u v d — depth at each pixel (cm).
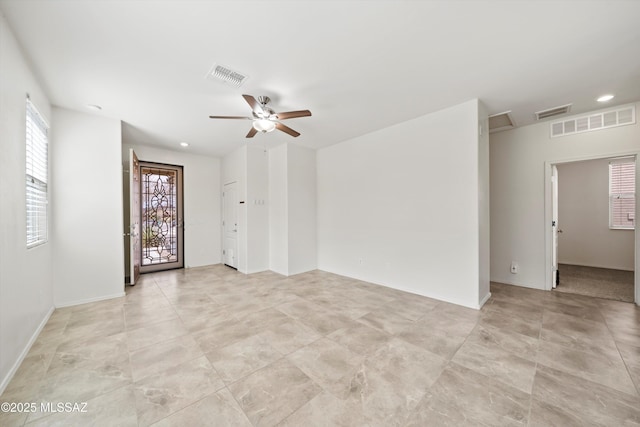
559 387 174
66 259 331
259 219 531
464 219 323
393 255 405
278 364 203
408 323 276
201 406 159
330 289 402
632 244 518
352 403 161
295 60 235
